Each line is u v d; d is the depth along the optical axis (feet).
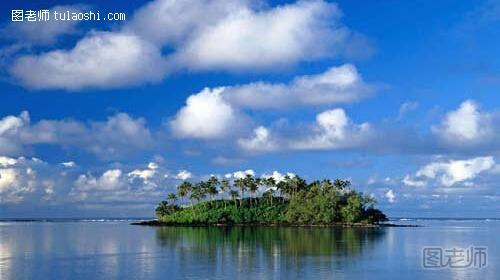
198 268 314.96
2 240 585.22
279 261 347.36
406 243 510.99
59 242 545.85
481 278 277.44
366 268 314.35
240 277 281.74
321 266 322.55
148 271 304.50
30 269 317.01
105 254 402.93
